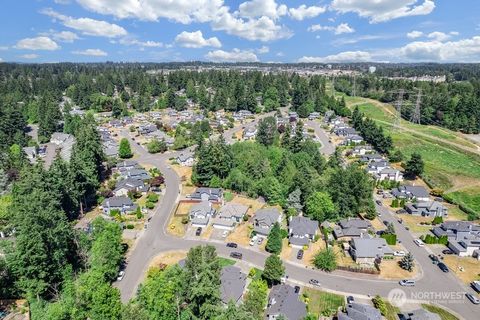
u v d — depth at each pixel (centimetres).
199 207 7912
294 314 4756
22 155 10894
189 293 4441
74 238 5762
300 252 6600
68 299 4469
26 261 4822
